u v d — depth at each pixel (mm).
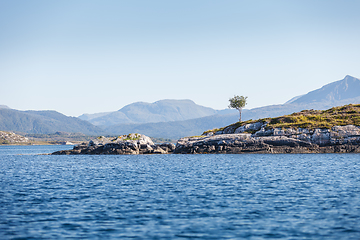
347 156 121938
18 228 32719
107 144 181250
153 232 31141
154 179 67375
